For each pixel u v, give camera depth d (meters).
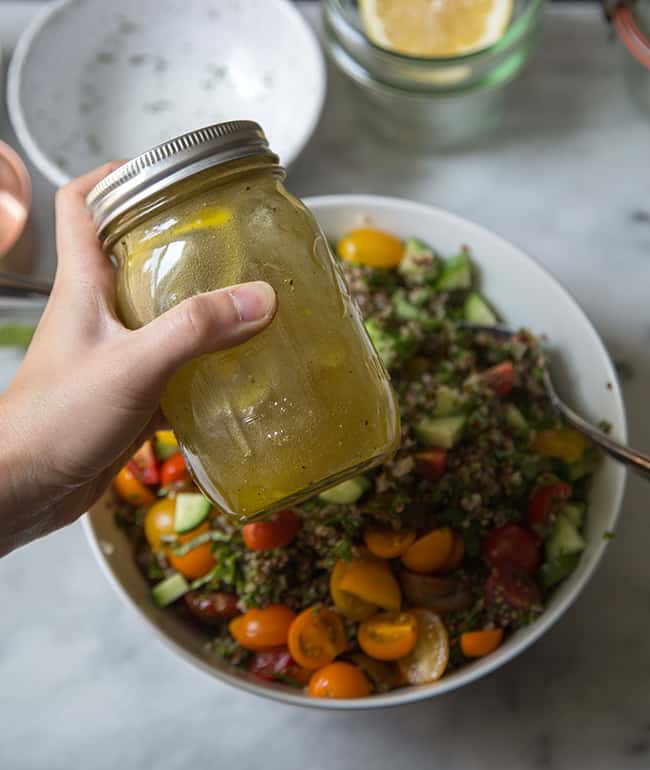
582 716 0.51
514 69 0.62
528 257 0.53
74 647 0.55
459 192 0.65
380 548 0.47
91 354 0.39
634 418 0.58
